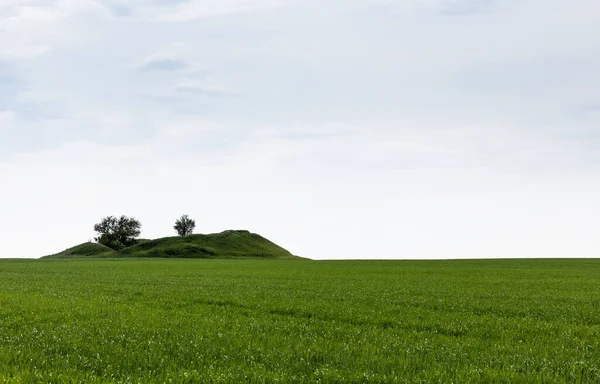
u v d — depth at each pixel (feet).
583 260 369.71
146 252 591.78
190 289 119.85
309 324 65.77
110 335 54.54
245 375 37.81
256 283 143.54
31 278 164.86
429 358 45.37
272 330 59.62
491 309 84.64
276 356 45.01
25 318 68.13
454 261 378.32
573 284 143.95
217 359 44.16
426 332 60.44
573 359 45.60
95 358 44.32
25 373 37.27
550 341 55.26
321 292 113.60
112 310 76.74
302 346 48.70
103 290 116.37
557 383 37.47
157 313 73.67
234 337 53.42
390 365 42.42
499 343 53.78
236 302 90.38
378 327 64.95
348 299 97.86
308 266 290.56
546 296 107.65
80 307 79.71
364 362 43.21
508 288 128.88
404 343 51.67
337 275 191.52
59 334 55.36
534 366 43.04
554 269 240.32
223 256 585.22
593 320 74.02
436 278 172.55
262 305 85.87
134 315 70.79
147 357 44.24
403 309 82.28
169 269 238.68
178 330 57.82
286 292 112.88
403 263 343.46
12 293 106.11
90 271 214.69
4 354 43.93
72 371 38.83
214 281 151.43
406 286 134.31
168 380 36.40
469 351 48.98
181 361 43.34
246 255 612.29
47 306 80.84
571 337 57.57
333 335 56.70
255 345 49.11
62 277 170.50
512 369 41.42
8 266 265.54
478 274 199.31
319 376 38.45
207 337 53.42
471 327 64.39
